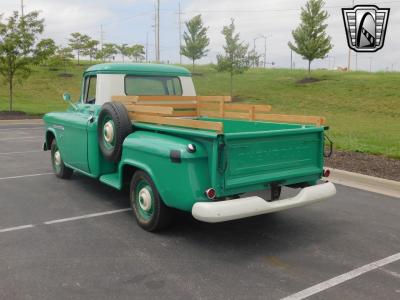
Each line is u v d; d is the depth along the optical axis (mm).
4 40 19938
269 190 4793
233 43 28906
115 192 6906
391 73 35125
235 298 3561
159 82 6766
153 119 5000
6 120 17891
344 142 10875
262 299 3547
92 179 7809
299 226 5383
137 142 4930
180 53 39594
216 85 32250
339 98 26000
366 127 15664
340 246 4730
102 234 5027
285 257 4414
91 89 6734
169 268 4125
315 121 5180
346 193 6945
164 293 3641
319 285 3801
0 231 5102
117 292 3656
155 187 4832
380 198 6656
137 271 4055
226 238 4938
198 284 3805
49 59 22906
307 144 5023
